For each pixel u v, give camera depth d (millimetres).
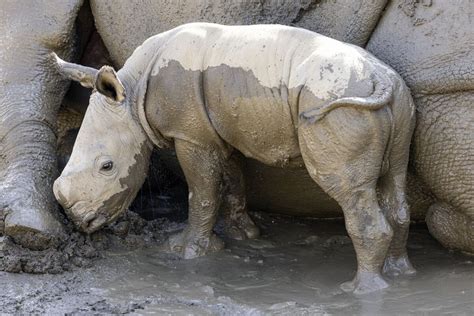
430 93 9219
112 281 9398
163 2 10797
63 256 9703
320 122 8617
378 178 9055
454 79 9039
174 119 9477
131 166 9578
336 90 8578
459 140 9156
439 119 9219
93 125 9477
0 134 10547
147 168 9820
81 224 9625
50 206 10148
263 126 9117
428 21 9375
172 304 8797
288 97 8898
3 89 10820
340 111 8523
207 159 9648
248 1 10391
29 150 10500
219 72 9195
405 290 8844
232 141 9477
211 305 8773
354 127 8508
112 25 11242
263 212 11328
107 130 9461
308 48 8922
